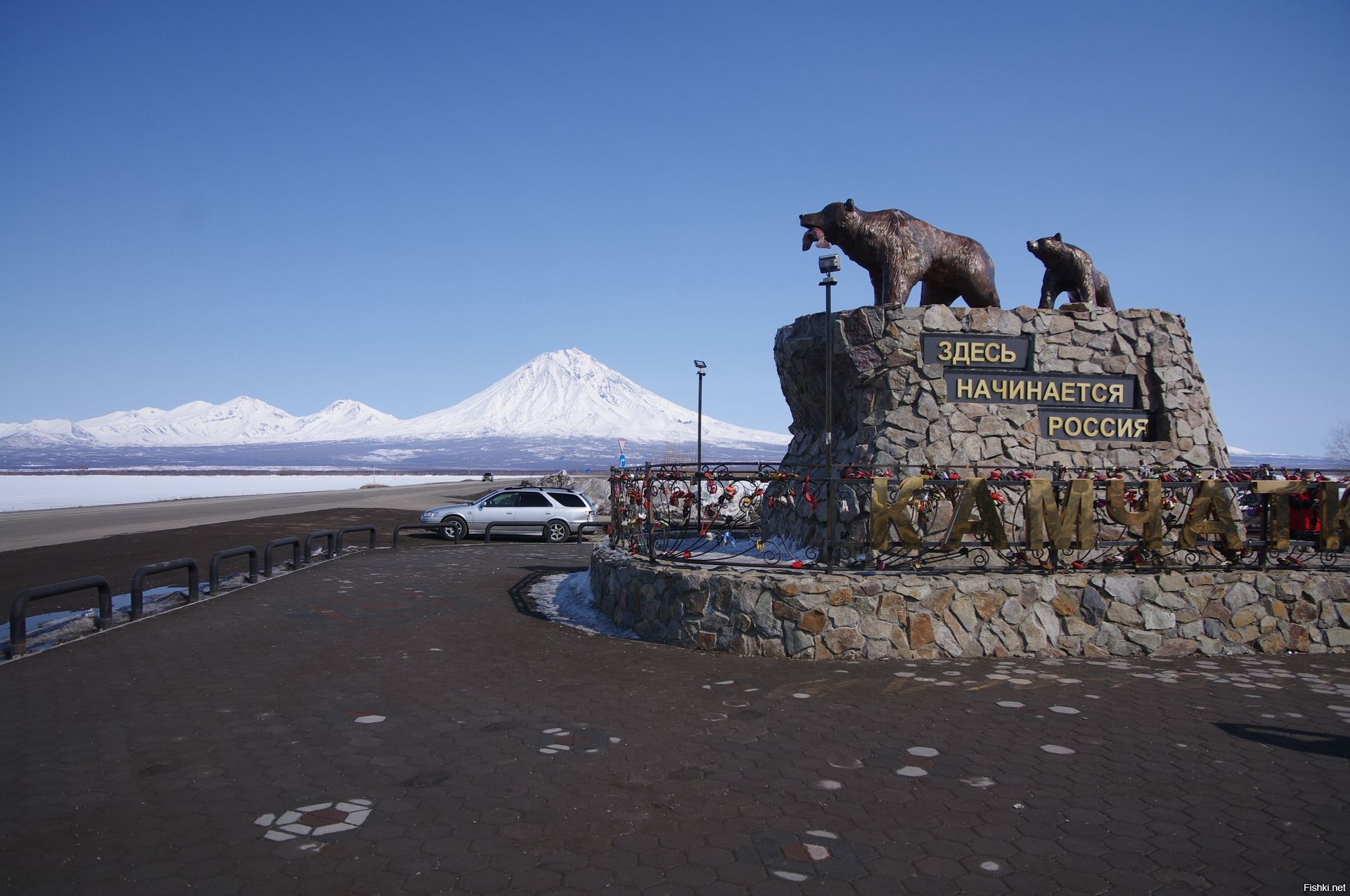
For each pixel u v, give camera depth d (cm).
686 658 757
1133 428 1044
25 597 779
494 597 1134
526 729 558
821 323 1034
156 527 2542
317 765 490
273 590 1185
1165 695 638
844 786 459
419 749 518
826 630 751
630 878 355
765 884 350
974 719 578
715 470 954
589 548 1958
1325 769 485
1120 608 773
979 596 763
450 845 386
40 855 373
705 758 504
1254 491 835
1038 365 1023
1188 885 351
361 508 3578
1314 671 714
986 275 1146
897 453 969
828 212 1105
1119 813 423
